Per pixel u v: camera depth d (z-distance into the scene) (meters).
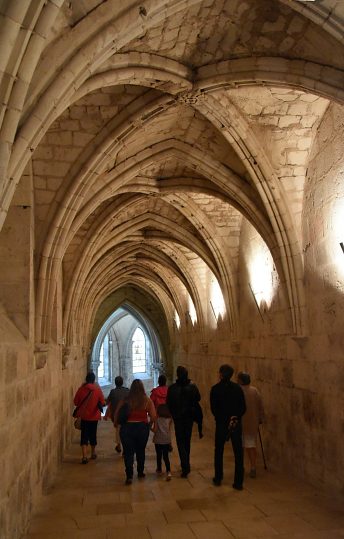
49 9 3.29
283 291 7.92
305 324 7.50
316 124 7.25
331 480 6.44
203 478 7.23
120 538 4.81
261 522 5.25
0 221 3.80
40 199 7.16
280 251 7.86
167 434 7.20
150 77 6.06
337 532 4.93
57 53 4.00
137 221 12.66
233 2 5.30
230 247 11.41
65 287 10.92
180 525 5.17
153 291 22.16
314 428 7.05
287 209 7.73
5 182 3.67
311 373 7.21
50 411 7.34
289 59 5.82
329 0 4.56
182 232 12.70
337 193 6.55
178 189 10.05
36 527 5.15
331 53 5.31
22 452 4.88
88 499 6.17
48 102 4.07
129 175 8.69
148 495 6.33
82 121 7.09
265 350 9.37
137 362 34.34
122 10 4.18
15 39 3.19
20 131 3.96
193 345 17.12
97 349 31.12
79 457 9.45
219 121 7.21
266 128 7.36
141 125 7.30
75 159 7.20
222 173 8.52
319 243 7.06
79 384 15.07
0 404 3.87
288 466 7.97
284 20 5.38
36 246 7.00
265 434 9.15
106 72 5.57
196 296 15.20
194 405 7.36
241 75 6.20
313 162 7.39
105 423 16.17
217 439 6.79
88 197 8.41
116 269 18.53
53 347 7.91
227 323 12.34
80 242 10.95
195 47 6.10
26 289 5.75
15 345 4.56
